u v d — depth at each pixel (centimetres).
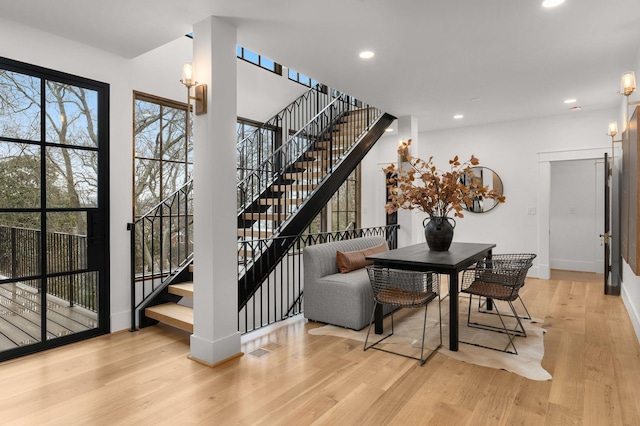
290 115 613
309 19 286
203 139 284
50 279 317
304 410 221
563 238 703
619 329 363
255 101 555
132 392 242
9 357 291
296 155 605
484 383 254
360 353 307
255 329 367
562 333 352
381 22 292
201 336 289
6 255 293
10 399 233
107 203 352
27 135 304
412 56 357
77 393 241
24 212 303
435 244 386
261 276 382
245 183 536
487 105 532
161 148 437
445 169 696
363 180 803
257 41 325
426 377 264
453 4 265
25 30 300
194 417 214
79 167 336
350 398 235
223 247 288
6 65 291
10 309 295
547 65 380
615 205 503
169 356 300
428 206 395
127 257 368
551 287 548
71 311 329
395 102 515
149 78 409
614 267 501
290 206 474
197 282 291
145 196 422
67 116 328
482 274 371
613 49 342
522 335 347
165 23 292
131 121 374
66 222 328
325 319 380
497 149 648
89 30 306
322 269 394
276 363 287
